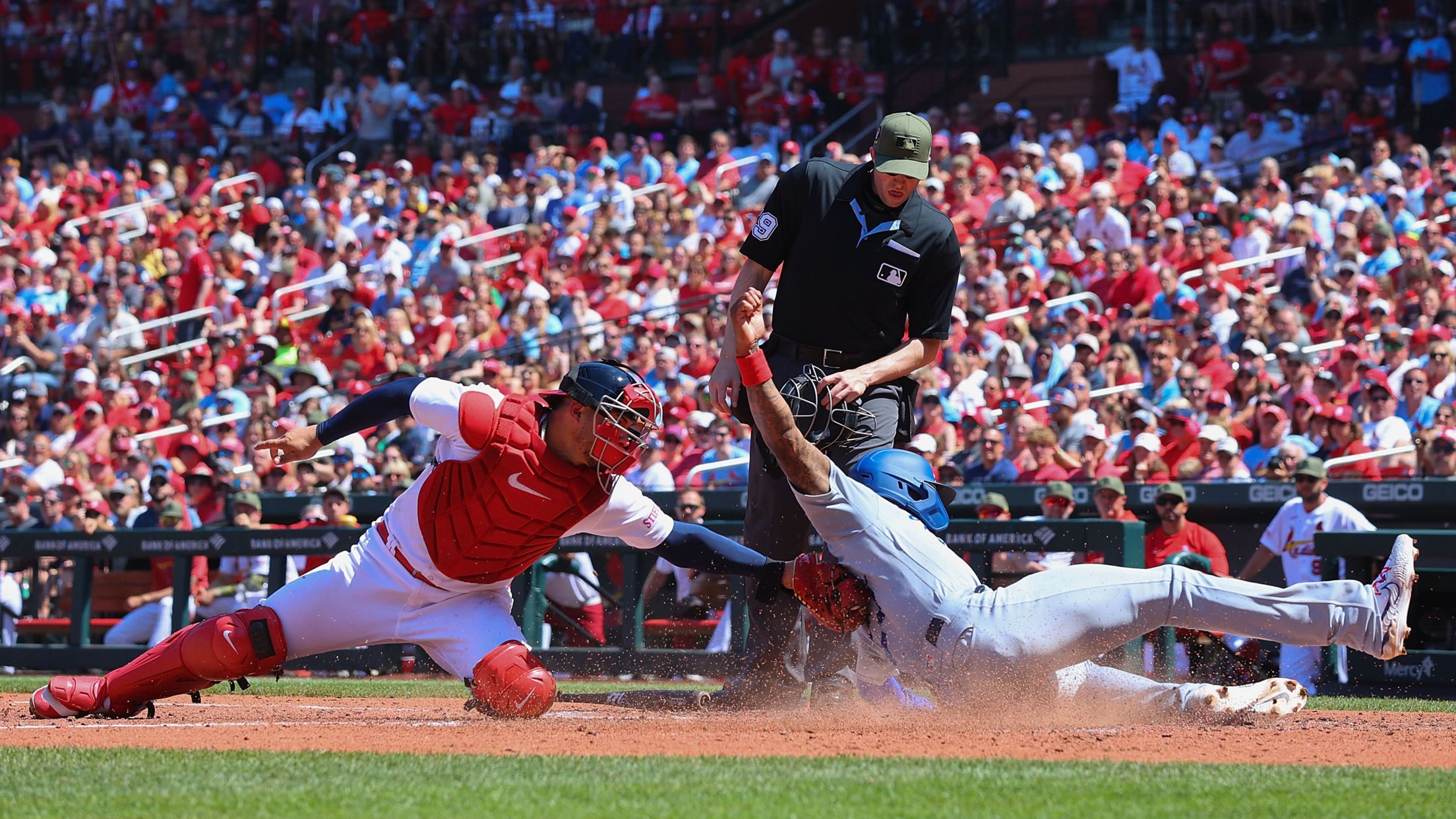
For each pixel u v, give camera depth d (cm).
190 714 2206
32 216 7756
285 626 1953
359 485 4403
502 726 1925
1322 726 1966
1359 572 3058
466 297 5978
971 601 1836
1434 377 4194
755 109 7756
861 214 2094
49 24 9512
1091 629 1805
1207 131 6525
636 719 2073
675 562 1975
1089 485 3744
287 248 6694
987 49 7800
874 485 1939
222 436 5184
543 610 3525
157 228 7344
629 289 6003
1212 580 1800
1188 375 4366
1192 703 1934
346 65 8888
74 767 1533
